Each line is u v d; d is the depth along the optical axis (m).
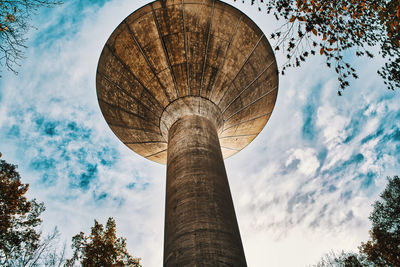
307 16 5.45
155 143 10.26
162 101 8.59
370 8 5.52
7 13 5.11
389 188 18.27
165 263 4.85
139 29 8.27
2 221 13.00
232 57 8.71
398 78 8.15
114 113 9.84
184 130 7.32
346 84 5.71
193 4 8.09
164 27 8.19
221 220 5.06
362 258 18.66
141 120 9.38
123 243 15.86
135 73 8.67
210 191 5.54
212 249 4.50
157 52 8.37
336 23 5.81
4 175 13.92
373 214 18.22
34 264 15.25
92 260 14.41
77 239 15.42
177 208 5.38
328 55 5.68
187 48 8.35
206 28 8.32
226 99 8.93
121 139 10.95
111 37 8.60
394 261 15.94
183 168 6.10
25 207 14.56
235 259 4.52
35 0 5.17
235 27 8.55
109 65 8.95
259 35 8.95
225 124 9.36
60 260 16.97
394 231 16.56
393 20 5.02
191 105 8.26
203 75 8.52
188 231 4.84
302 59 5.64
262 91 9.77
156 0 8.01
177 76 8.46
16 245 13.86
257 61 9.16
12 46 5.31
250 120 10.43
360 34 6.07
